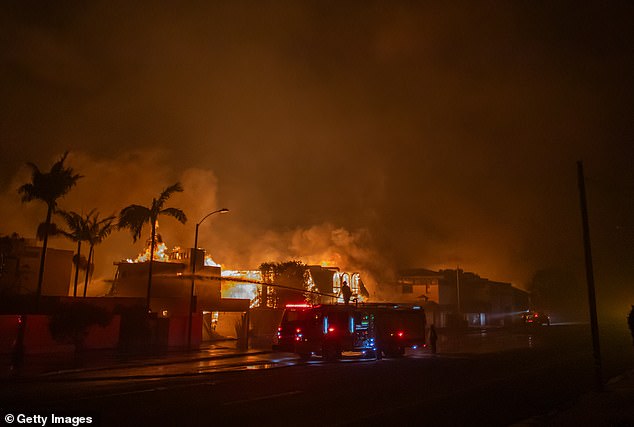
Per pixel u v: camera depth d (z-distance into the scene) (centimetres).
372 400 1416
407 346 3078
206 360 2742
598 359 1639
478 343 4244
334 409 1272
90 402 1336
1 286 3597
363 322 2902
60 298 3397
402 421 1141
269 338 4584
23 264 3797
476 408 1327
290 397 1448
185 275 4419
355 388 1647
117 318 3253
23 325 2555
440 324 6919
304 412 1226
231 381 1822
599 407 1323
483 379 1920
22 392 1539
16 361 2472
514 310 8938
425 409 1295
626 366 2416
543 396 1548
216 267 4678
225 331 4909
